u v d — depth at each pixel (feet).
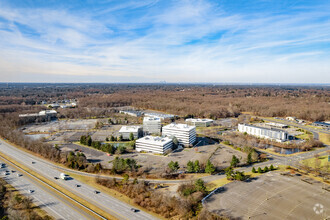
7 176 482.69
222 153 646.33
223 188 427.33
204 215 336.49
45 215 344.69
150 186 440.45
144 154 638.53
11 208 358.43
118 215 348.38
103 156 617.62
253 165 552.41
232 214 344.49
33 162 563.07
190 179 469.98
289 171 508.53
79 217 342.64
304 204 373.20
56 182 456.04
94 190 424.46
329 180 459.73
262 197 394.11
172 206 366.63
